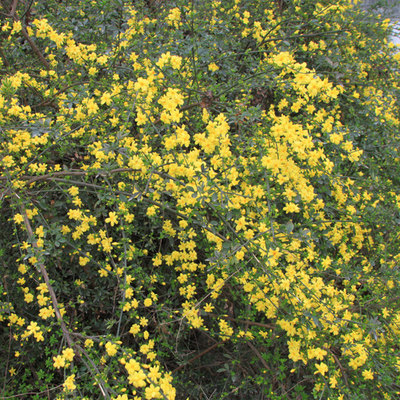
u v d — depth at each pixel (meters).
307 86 2.17
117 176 2.29
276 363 2.15
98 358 1.74
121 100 2.13
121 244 2.15
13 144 2.08
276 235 2.00
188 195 1.92
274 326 2.16
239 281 2.09
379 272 2.33
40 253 1.76
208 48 2.80
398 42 3.95
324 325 1.93
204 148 2.00
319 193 2.62
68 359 1.54
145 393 1.43
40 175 2.13
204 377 2.46
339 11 3.21
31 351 2.22
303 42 3.35
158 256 2.31
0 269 2.11
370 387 2.03
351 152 2.42
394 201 2.66
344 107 3.32
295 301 1.86
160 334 2.21
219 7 3.15
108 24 2.78
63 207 2.25
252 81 2.40
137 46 2.65
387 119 3.09
